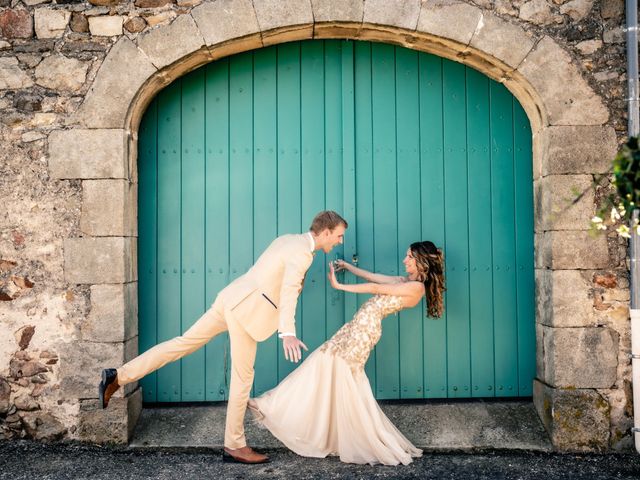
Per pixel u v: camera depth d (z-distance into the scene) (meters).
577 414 3.59
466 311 3.97
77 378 3.61
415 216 3.99
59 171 3.65
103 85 3.65
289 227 3.98
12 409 3.62
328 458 3.45
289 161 3.99
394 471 3.27
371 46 4.00
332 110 3.99
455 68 4.01
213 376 3.96
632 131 3.59
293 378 3.45
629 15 3.61
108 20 3.66
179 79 3.96
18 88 3.66
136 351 3.85
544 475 3.24
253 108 3.99
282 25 3.67
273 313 3.28
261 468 3.31
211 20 3.66
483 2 3.69
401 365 3.97
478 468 3.33
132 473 3.24
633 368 3.54
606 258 3.64
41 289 3.64
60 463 3.36
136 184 3.89
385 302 3.45
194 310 3.96
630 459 3.49
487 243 3.99
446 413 3.81
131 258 3.79
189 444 3.59
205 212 3.97
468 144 4.01
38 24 3.66
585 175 3.66
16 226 3.65
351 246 3.96
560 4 3.69
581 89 3.67
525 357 3.97
